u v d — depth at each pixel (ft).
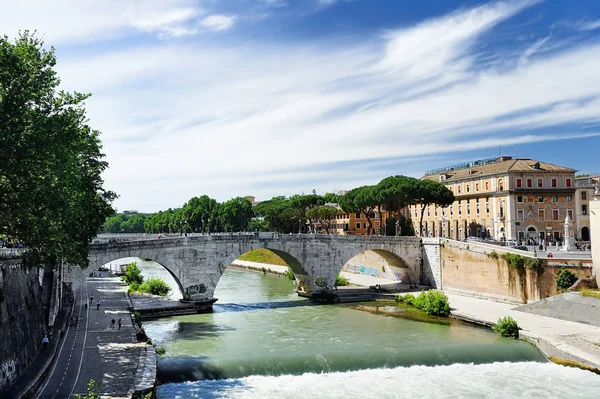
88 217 153.89
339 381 133.18
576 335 162.30
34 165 92.99
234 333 181.16
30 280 134.62
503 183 336.49
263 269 402.11
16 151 88.69
